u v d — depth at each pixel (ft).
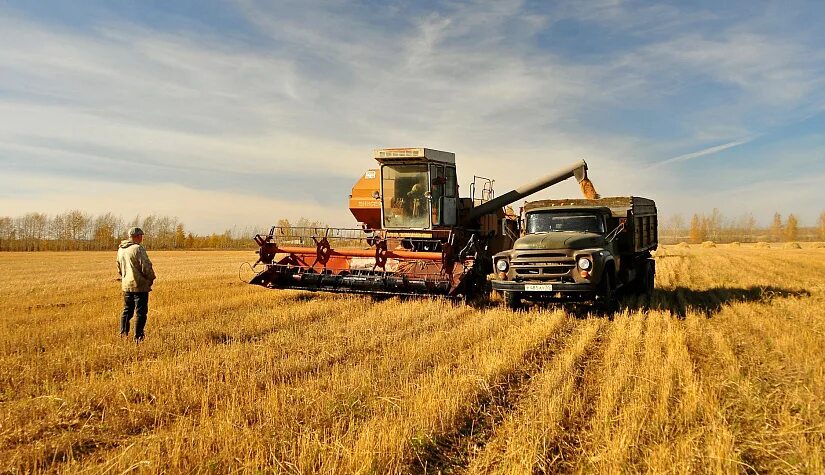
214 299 50.47
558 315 38.22
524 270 40.01
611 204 46.73
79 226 307.37
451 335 32.01
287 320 38.73
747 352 27.81
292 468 15.10
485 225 62.39
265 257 49.19
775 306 42.98
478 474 15.29
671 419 18.51
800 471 15.15
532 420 18.25
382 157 52.60
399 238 52.54
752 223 486.79
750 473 15.40
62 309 46.65
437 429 18.07
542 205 48.96
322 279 47.50
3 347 30.50
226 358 27.17
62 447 17.28
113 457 16.19
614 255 43.32
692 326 34.40
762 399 20.44
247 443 16.61
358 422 18.62
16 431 18.22
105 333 34.76
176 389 22.41
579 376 24.07
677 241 404.77
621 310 41.88
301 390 21.70
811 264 96.53
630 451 15.97
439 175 54.85
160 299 50.72
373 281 45.91
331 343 30.71
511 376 24.23
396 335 32.53
